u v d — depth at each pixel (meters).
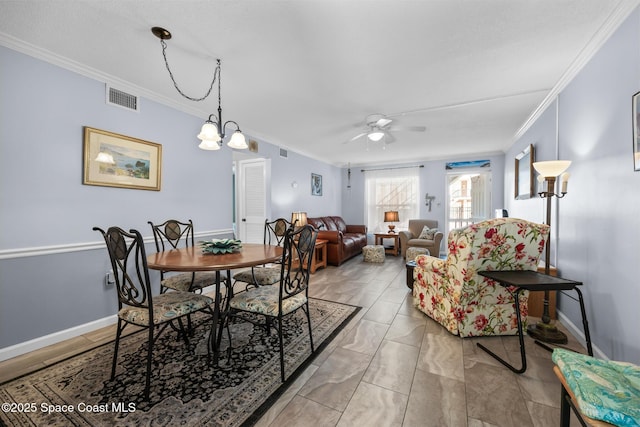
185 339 2.11
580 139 2.19
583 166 2.13
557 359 1.09
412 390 1.55
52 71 2.12
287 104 3.10
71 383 1.61
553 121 2.80
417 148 5.38
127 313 1.61
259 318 2.55
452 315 2.20
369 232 7.11
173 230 2.77
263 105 3.14
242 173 5.16
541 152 3.17
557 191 2.62
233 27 1.80
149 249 2.81
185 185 3.20
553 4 1.58
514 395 1.51
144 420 1.33
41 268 2.07
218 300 1.90
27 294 2.00
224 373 1.71
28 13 1.66
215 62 2.22
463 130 4.11
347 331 2.30
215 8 1.63
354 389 1.56
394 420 1.33
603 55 1.85
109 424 1.31
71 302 2.23
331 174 6.96
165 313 1.62
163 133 2.95
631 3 1.52
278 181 4.98
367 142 4.88
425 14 1.67
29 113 2.00
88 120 2.33
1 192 1.88
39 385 1.60
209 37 1.90
